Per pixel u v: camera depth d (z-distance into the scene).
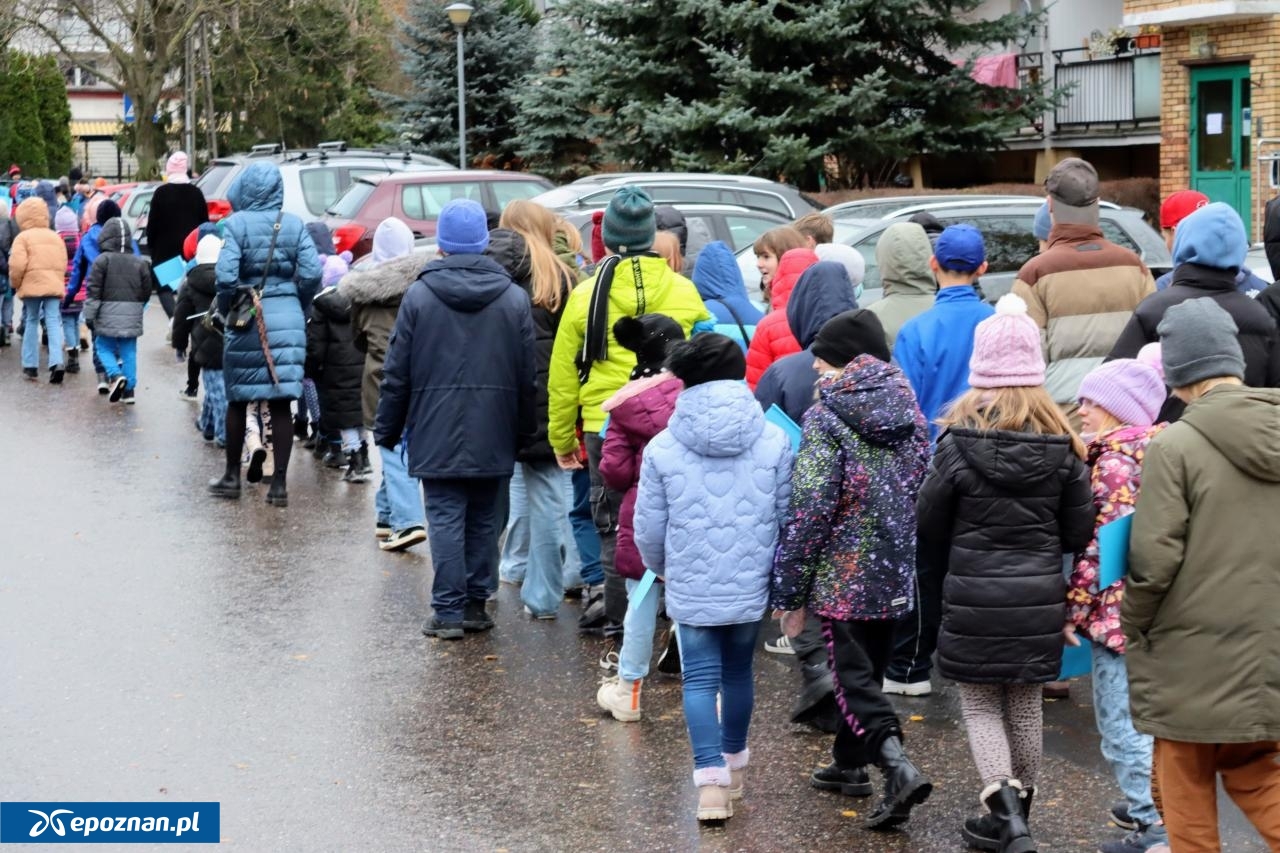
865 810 5.51
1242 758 4.54
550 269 7.82
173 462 12.16
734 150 24.53
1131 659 4.56
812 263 7.33
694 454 5.39
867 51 24.03
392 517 9.32
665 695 6.83
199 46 41.88
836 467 5.20
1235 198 23.58
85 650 7.40
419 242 16.84
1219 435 4.38
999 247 12.15
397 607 8.17
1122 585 4.98
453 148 31.55
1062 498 4.93
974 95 25.05
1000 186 24.73
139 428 13.66
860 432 5.21
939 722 6.46
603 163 28.03
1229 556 4.36
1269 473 4.36
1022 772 5.16
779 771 5.90
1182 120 24.19
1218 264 6.23
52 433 13.40
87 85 68.75
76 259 16.06
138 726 6.38
